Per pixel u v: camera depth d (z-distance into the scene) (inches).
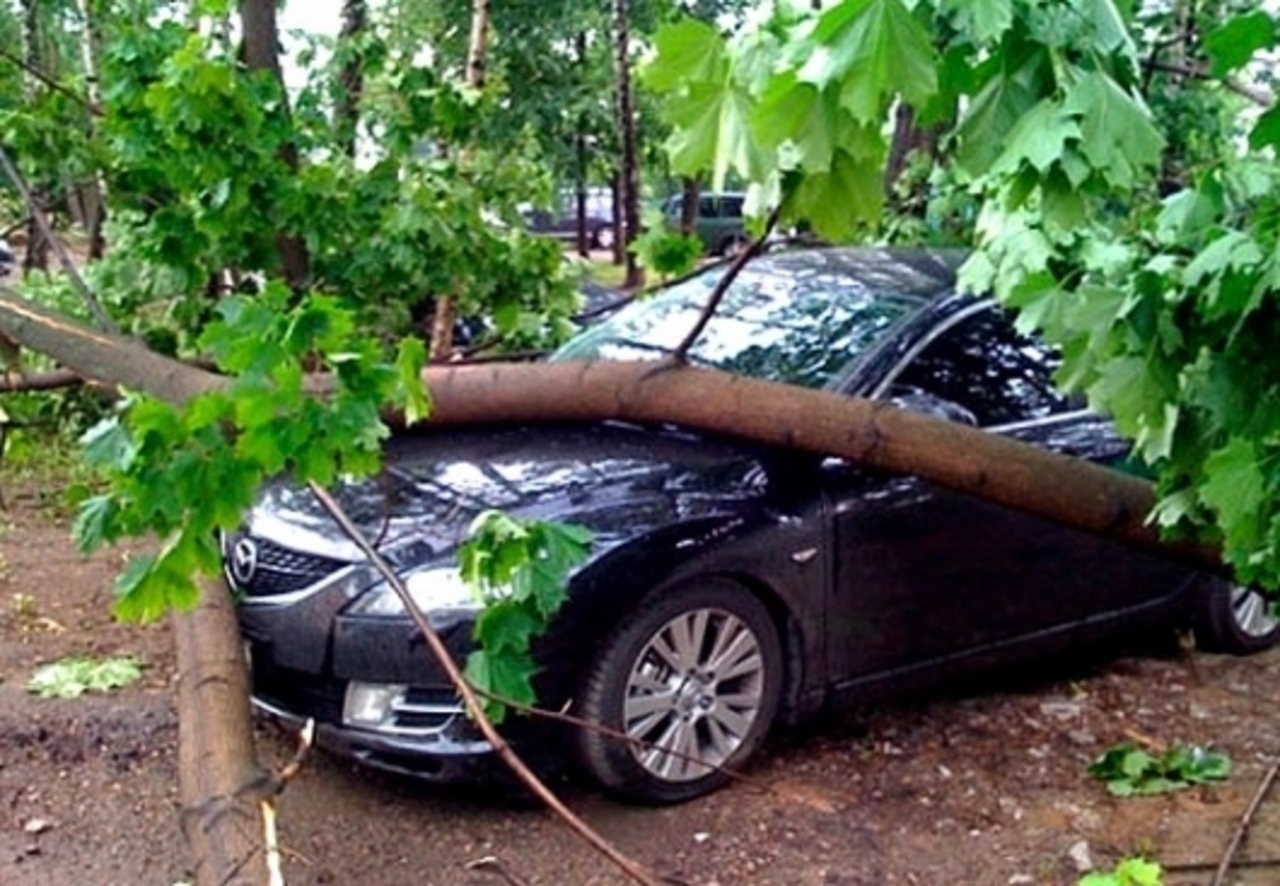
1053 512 130.9
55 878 129.5
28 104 214.5
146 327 202.1
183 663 113.5
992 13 62.0
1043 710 174.7
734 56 67.7
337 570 138.1
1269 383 89.5
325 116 223.0
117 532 88.2
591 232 959.0
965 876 131.5
